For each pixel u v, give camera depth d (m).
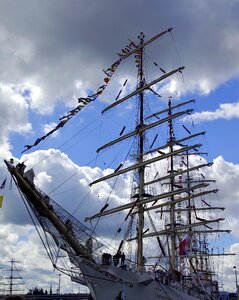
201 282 81.56
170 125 91.31
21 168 42.34
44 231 43.75
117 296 47.34
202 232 89.75
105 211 60.75
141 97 69.19
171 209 84.69
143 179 64.12
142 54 71.31
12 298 8.28
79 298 150.25
